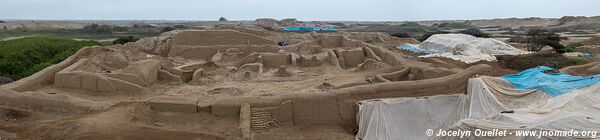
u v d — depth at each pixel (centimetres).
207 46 3475
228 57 3362
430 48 4150
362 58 3303
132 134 1544
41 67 3080
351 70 2956
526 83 2127
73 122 1609
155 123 1692
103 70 2694
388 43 4666
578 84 2047
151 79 2384
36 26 10425
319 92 1956
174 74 2603
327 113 1916
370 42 4719
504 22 16938
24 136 1556
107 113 1742
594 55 3866
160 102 1816
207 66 3091
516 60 3356
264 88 2295
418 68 2531
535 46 4306
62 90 2144
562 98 1823
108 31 9325
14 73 3100
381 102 1880
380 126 1805
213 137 1583
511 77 2284
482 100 1938
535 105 1844
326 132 1819
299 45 3778
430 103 1942
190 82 2495
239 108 1800
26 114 1784
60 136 1518
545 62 3303
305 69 2995
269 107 1830
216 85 2405
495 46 4022
